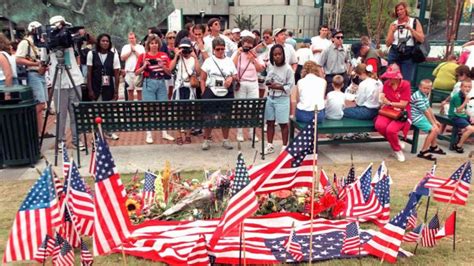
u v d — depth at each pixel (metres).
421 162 7.94
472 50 12.14
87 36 9.62
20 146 7.33
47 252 3.95
